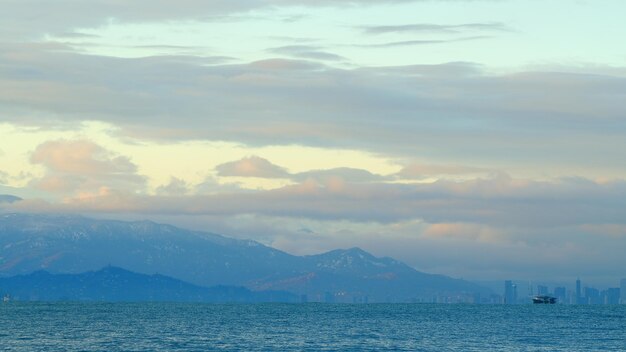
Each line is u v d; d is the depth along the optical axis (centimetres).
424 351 18662
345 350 18762
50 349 18438
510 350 19125
